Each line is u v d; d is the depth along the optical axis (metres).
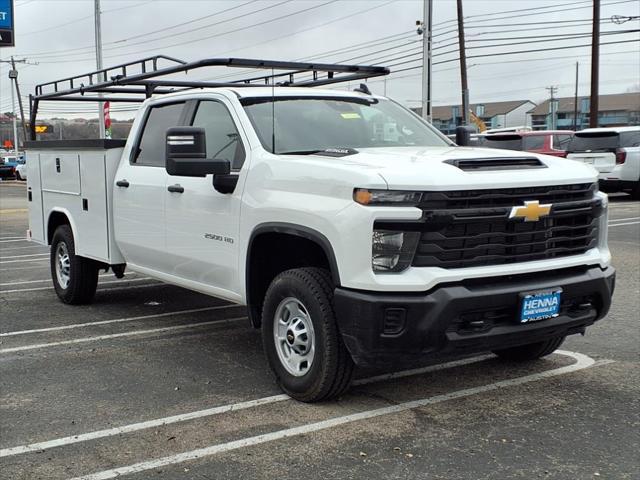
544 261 4.36
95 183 6.88
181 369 5.46
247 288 4.98
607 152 18.80
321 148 5.12
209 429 4.24
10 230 16.88
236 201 4.99
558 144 20.44
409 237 3.97
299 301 4.47
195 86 7.23
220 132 5.44
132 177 6.35
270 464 3.76
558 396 4.70
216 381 5.16
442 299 3.94
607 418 4.31
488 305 4.06
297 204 4.39
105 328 6.81
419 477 3.59
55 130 16.17
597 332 6.28
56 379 5.25
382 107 6.02
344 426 4.25
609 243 11.52
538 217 4.25
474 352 4.16
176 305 7.82
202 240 5.43
